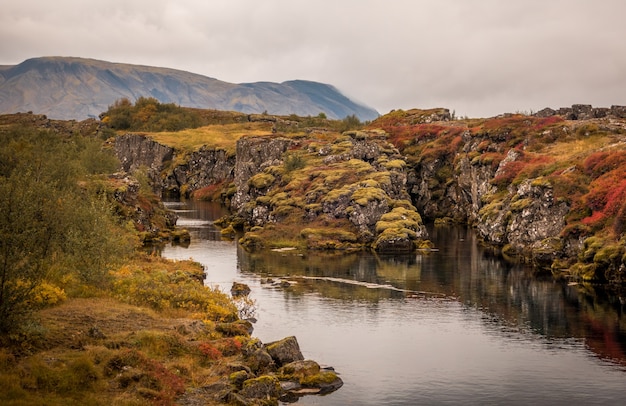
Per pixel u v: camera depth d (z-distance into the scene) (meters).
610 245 93.00
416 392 49.00
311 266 104.19
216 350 48.16
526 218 116.69
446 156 182.88
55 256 59.06
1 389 34.47
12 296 41.06
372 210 132.12
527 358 58.16
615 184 106.31
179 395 40.00
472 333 66.44
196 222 166.00
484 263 109.12
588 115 180.62
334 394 47.84
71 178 94.25
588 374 53.88
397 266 105.44
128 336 46.06
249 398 41.81
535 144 154.12
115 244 67.75
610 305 79.12
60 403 35.00
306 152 181.75
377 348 60.44
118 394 37.62
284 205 141.88
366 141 184.88
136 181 135.12
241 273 96.62
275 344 52.69
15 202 42.50
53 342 42.72
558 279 95.81
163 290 62.72
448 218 171.62
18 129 162.75
